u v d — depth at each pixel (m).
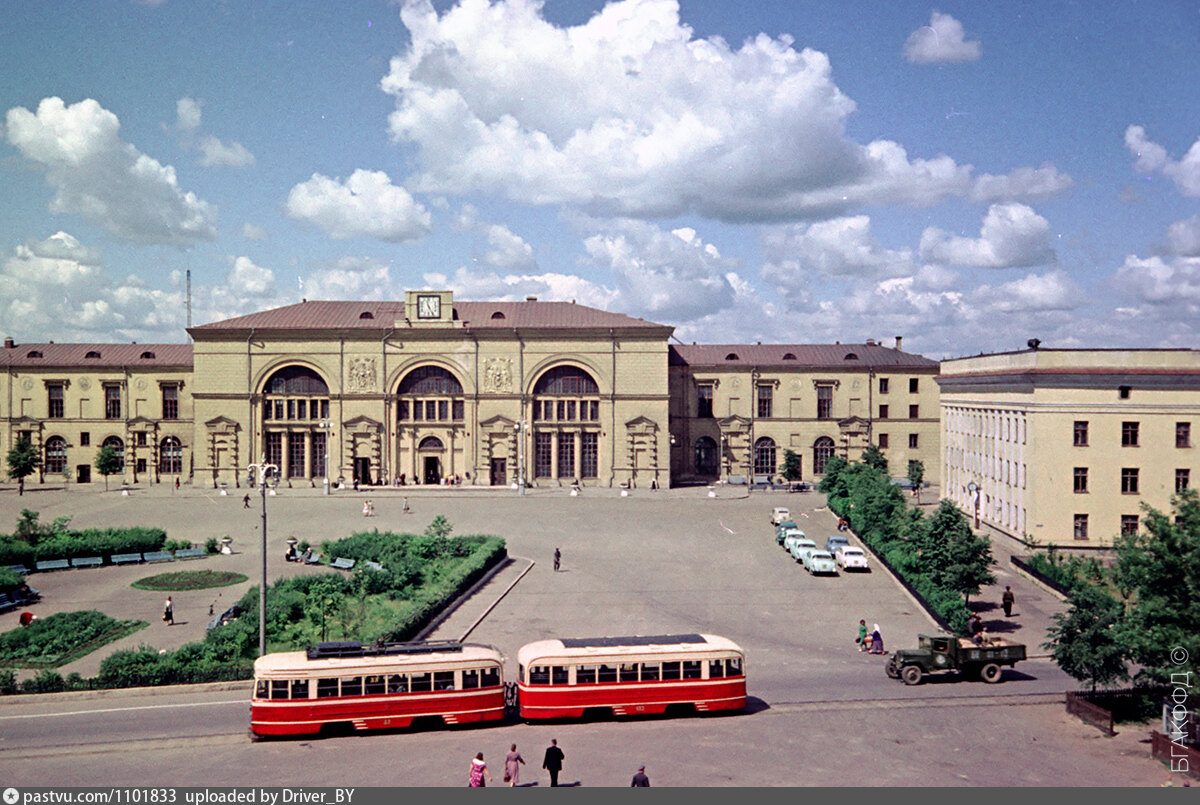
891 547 69.06
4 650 47.44
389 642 45.34
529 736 35.56
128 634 50.56
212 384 110.69
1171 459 69.81
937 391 120.12
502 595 59.62
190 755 33.84
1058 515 70.12
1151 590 37.03
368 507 88.62
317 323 112.50
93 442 117.69
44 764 32.97
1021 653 43.47
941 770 31.48
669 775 30.77
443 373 112.12
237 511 91.44
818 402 120.19
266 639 47.84
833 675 44.53
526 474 111.44
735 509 95.38
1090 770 31.66
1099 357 70.44
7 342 122.12
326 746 34.72
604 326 110.75
